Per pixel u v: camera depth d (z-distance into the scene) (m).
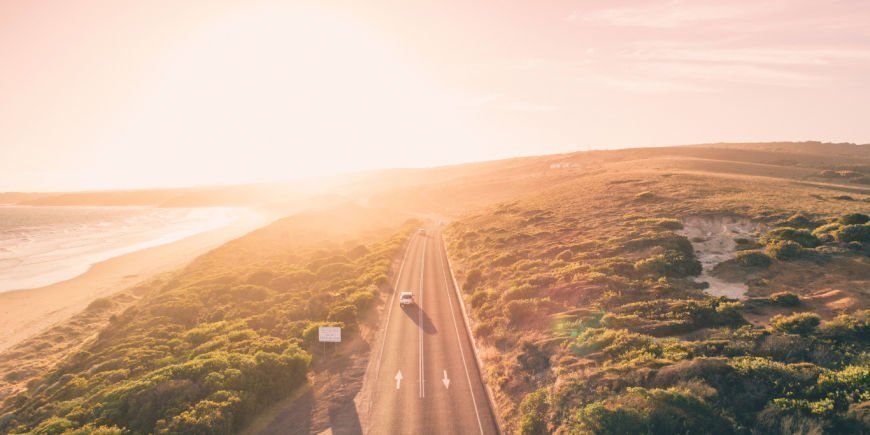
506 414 23.86
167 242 118.50
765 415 16.77
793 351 20.86
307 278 58.84
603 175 103.69
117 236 134.25
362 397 27.42
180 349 36.50
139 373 31.95
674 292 31.06
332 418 25.25
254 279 58.94
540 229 59.12
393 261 67.56
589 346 25.61
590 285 34.19
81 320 51.78
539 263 44.41
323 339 33.41
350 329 38.22
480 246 62.38
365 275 56.22
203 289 54.91
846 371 18.08
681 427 17.22
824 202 49.09
